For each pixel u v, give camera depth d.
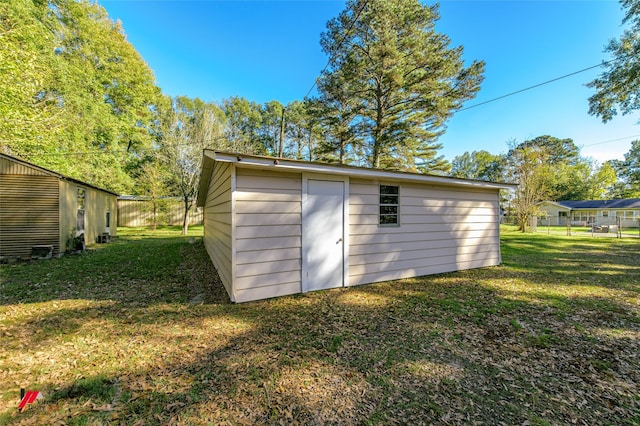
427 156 16.58
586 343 2.84
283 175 4.33
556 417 1.78
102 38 16.73
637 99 10.66
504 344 2.81
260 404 1.88
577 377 2.24
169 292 4.52
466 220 6.62
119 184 17.72
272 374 2.23
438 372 2.30
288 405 1.87
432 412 1.82
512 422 1.73
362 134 14.80
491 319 3.47
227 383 2.11
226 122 22.86
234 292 3.94
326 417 1.76
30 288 4.69
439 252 6.15
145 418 1.73
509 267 6.83
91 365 2.34
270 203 4.22
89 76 15.59
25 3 10.21
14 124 7.61
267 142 28.80
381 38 10.97
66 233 8.27
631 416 1.79
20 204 7.45
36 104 9.02
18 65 7.41
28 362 2.38
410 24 11.17
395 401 1.92
